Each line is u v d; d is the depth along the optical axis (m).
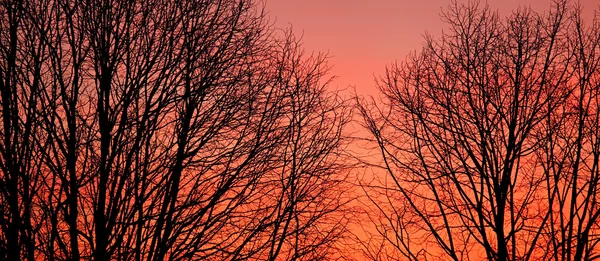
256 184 12.59
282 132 13.33
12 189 9.93
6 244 9.80
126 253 10.88
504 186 14.99
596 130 14.77
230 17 13.14
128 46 11.70
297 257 12.85
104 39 11.50
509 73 16.33
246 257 11.93
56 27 11.27
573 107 15.34
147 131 11.45
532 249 14.31
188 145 12.26
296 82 14.16
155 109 11.62
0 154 10.57
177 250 11.43
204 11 12.84
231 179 12.08
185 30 12.44
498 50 16.62
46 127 10.53
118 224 10.91
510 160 15.09
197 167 12.27
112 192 10.96
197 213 11.78
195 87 12.44
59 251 10.64
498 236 14.58
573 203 13.89
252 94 13.12
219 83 12.70
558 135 15.22
